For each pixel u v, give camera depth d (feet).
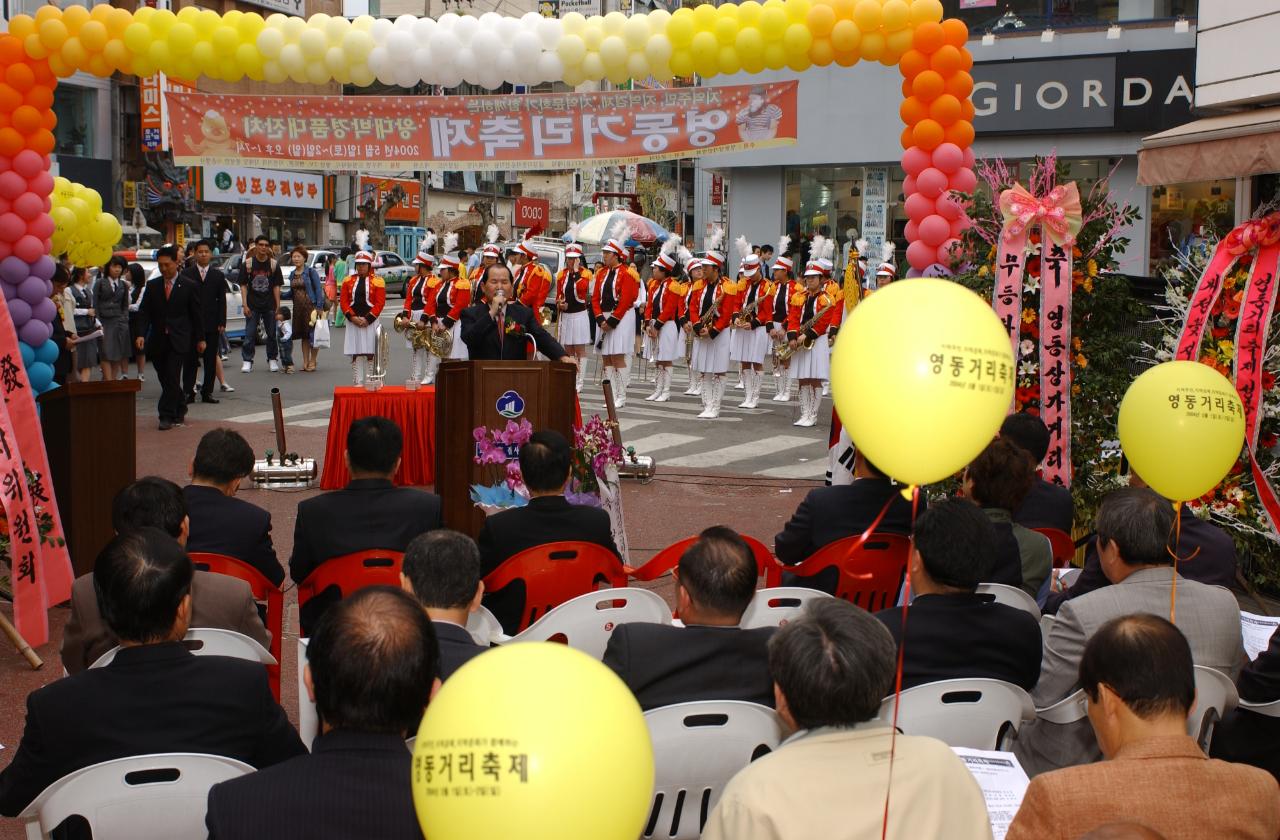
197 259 47.70
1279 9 24.91
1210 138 23.95
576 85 27.04
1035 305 22.99
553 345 26.84
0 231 26.48
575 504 16.05
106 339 48.60
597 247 101.96
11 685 18.61
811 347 45.98
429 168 27.30
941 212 24.71
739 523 30.19
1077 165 62.49
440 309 52.80
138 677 9.80
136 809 9.34
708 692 10.77
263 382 55.52
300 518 15.40
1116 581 12.82
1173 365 14.02
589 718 5.52
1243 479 21.42
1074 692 12.01
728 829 8.01
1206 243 23.79
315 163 27.30
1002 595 13.50
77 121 102.06
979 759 10.45
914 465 9.08
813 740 8.25
